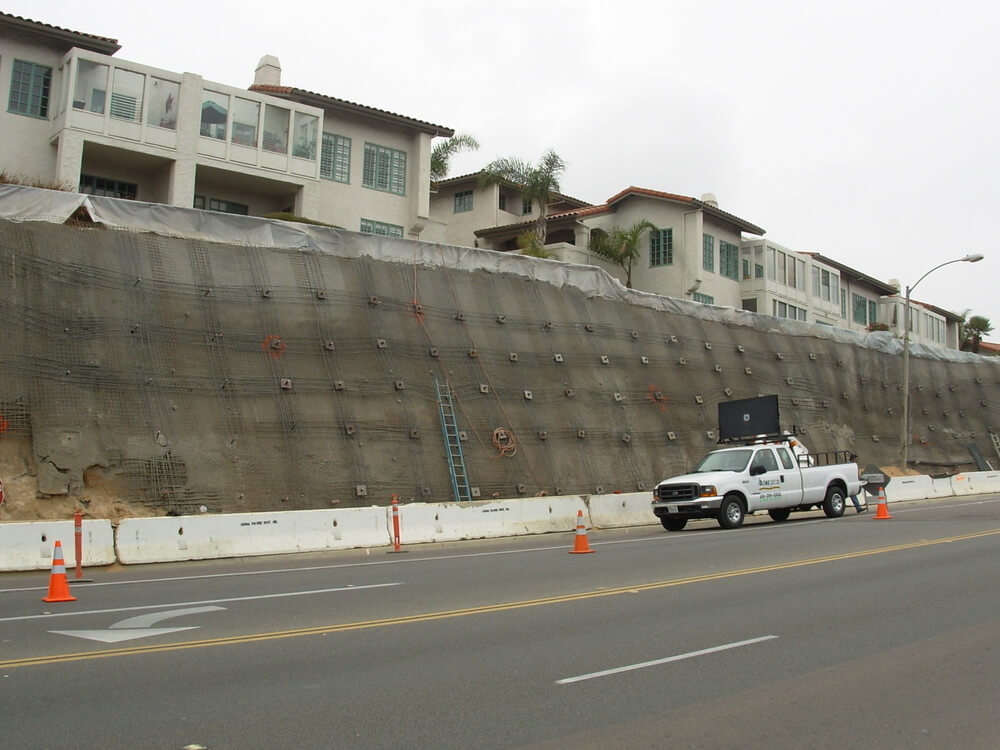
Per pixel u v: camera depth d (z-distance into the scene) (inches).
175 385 880.3
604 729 237.1
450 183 2014.0
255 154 1364.4
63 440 792.3
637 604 428.1
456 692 272.7
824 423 1615.4
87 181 1296.8
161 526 669.3
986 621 383.9
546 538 876.0
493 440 1079.6
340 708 255.8
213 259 978.7
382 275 1101.7
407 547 789.9
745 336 1582.2
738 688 278.1
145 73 1278.3
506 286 1236.5
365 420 979.3
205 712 251.4
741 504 889.5
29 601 460.8
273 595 474.0
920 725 242.4
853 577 509.4
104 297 886.4
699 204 1883.6
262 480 879.7
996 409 1974.7
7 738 228.1
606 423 1228.5
